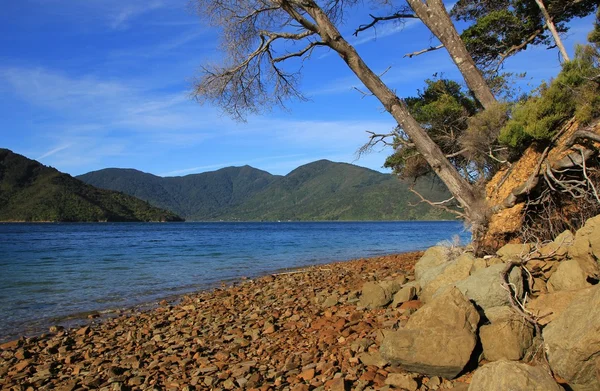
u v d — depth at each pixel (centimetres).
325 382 501
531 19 1330
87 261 2783
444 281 753
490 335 491
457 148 1355
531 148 888
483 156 1098
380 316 752
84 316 1170
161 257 3072
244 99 1229
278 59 1136
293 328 805
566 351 413
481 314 566
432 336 484
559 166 801
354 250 3631
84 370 691
